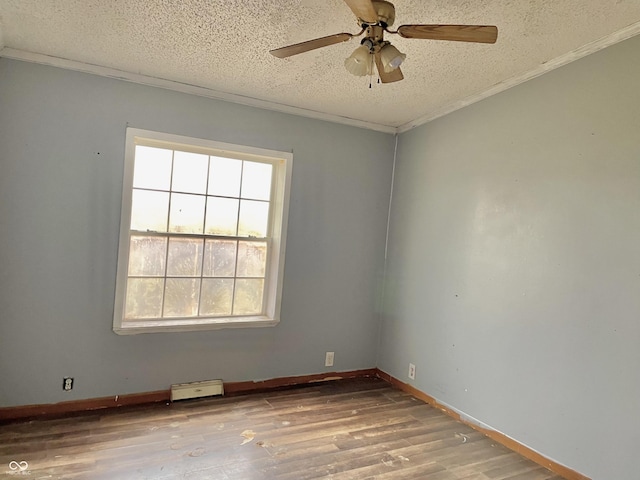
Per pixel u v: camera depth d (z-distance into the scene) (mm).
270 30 2203
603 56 2207
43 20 2180
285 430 2662
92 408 2822
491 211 2842
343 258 3678
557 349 2371
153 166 3012
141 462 2193
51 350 2715
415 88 2895
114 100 2803
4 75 2537
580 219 2285
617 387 2080
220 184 3238
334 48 2354
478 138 2984
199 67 2699
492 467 2357
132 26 2213
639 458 1980
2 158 2553
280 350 3455
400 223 3734
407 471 2262
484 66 2521
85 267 2779
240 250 3344
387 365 3766
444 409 3113
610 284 2131
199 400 3070
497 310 2752
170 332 3041
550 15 1956
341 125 3609
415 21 2049
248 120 3225
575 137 2334
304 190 3467
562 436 2314
